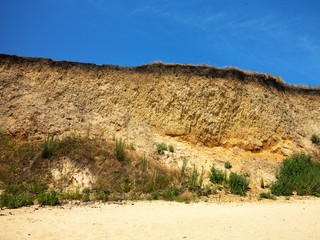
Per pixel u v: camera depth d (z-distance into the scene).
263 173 17.69
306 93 26.44
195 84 20.64
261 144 19.78
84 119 17.77
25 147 15.14
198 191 14.48
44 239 7.05
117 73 20.78
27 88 18.44
